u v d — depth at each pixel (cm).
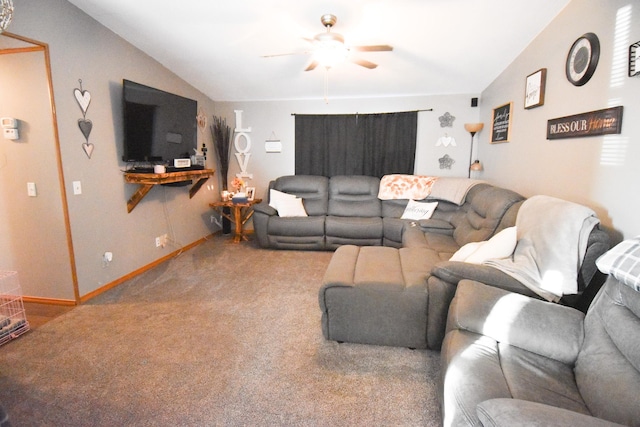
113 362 205
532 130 296
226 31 310
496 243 214
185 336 235
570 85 236
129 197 341
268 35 316
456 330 160
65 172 272
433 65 375
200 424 159
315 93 485
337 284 218
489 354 142
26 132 267
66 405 170
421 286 212
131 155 329
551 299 176
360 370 199
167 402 173
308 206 484
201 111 484
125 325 249
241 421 161
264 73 414
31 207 277
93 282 301
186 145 420
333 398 176
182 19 291
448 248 303
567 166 239
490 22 277
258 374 195
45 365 202
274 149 525
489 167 413
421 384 187
